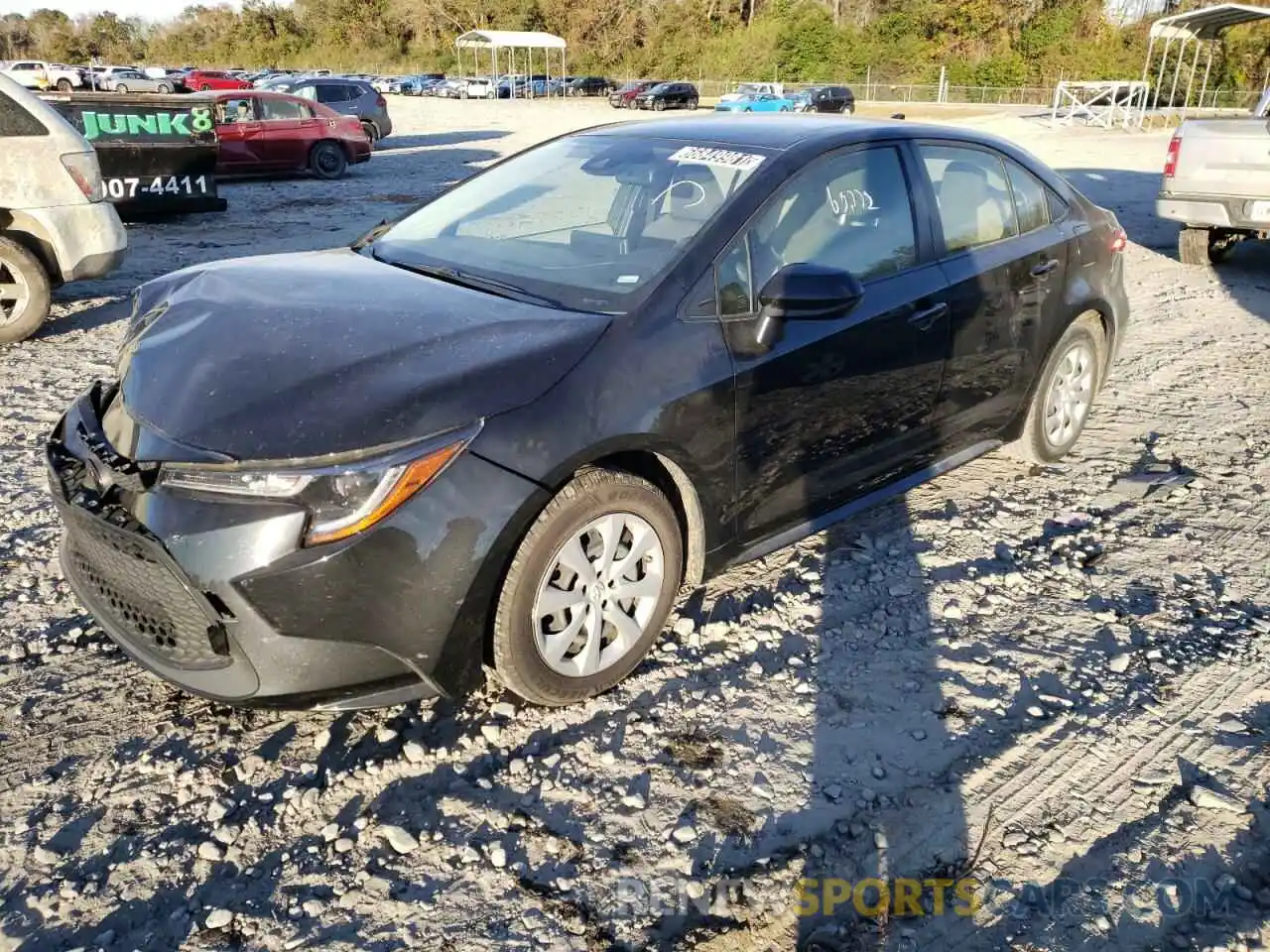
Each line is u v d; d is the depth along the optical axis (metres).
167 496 2.48
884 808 2.65
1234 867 2.49
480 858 2.45
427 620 2.54
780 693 3.11
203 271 3.46
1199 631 3.50
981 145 4.28
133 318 3.30
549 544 2.71
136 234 10.99
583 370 2.76
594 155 3.87
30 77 47.41
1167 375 6.40
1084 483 4.71
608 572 2.93
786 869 2.44
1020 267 4.22
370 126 22.73
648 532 2.99
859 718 3.00
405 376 2.60
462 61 71.44
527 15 71.12
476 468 2.54
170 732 2.86
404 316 2.89
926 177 3.92
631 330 2.90
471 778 2.71
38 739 2.80
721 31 69.19
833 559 3.94
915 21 58.03
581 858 2.46
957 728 2.97
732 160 3.49
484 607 2.64
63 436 2.94
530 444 2.61
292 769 2.72
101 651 3.23
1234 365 6.61
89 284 8.49
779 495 3.43
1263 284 9.23
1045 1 55.34
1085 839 2.56
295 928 2.24
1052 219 4.55
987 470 4.85
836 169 3.58
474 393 2.59
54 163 6.62
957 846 2.53
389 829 2.51
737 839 2.53
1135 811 2.66
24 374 6.02
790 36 60.06
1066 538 4.14
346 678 2.54
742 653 3.31
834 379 3.43
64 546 3.09
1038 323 4.39
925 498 4.52
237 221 12.13
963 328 3.95
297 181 16.81
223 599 2.43
